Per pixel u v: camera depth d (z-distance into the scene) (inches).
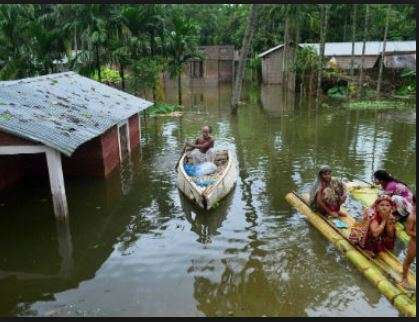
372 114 925.2
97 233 378.0
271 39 1889.8
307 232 367.9
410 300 265.6
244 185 488.1
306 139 709.3
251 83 1742.1
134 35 1032.8
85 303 280.7
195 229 380.5
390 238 313.3
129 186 490.6
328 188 378.9
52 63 1051.3
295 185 486.0
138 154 633.6
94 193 469.1
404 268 277.6
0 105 399.9
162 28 1051.9
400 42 1502.2
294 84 1354.6
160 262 327.3
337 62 1408.7
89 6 946.1
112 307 275.6
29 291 296.7
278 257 330.0
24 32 998.4
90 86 660.7
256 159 595.8
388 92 1266.0
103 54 1021.2
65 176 517.7
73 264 328.8
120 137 598.5
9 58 1024.2
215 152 526.0
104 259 334.6
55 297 288.4
